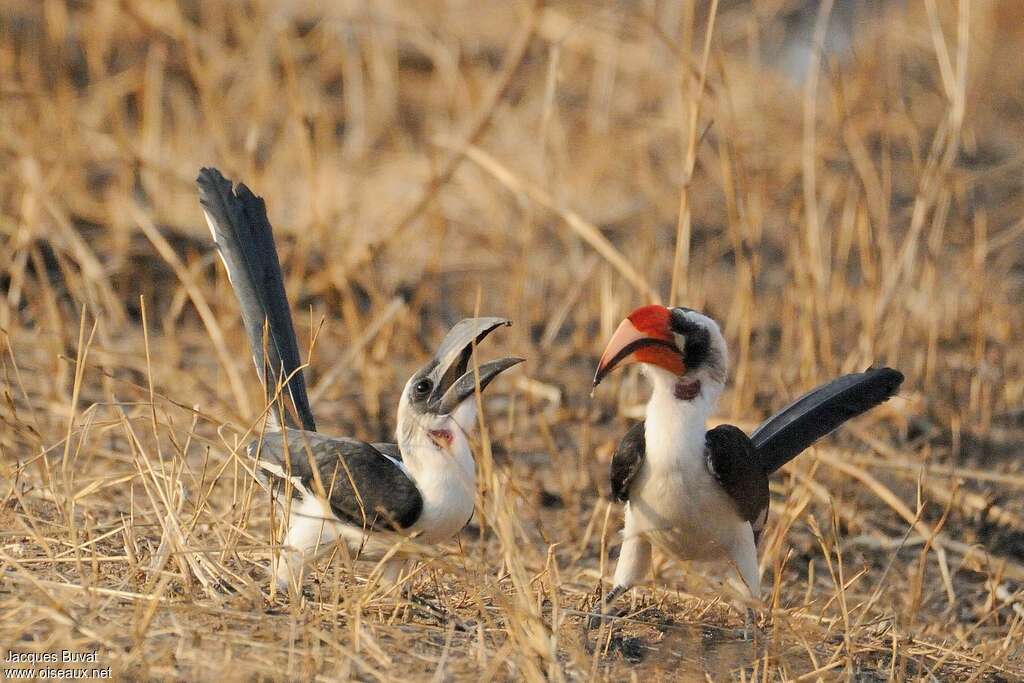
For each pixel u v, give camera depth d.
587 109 20.50
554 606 7.54
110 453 10.74
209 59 20.00
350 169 18.58
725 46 21.72
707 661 7.84
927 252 14.84
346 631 7.34
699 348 8.03
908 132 17.84
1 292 13.66
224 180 9.50
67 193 15.75
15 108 16.88
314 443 8.12
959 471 12.23
